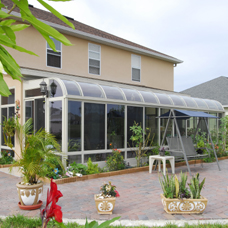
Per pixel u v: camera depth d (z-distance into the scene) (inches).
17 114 418.9
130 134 427.8
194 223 183.8
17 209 213.8
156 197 251.3
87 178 327.6
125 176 351.3
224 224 180.2
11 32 53.4
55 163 317.4
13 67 50.5
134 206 223.0
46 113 366.9
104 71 599.2
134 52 666.2
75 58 545.0
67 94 342.3
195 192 208.2
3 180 322.3
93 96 375.6
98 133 380.8
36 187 213.0
